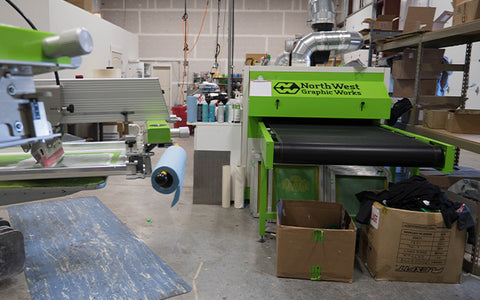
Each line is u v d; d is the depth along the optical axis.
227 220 2.90
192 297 1.80
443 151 1.99
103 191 3.61
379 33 4.22
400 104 3.05
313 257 1.98
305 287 1.93
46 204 3.12
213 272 2.06
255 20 10.22
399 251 1.97
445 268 1.98
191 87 10.48
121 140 2.24
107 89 1.58
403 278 2.01
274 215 2.58
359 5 8.83
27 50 0.73
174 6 10.20
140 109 1.70
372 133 2.47
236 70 10.45
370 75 2.92
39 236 2.47
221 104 3.29
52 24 5.25
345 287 1.94
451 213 1.91
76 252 2.23
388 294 1.88
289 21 10.19
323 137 2.26
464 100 3.17
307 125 2.87
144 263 2.12
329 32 3.17
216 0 10.14
